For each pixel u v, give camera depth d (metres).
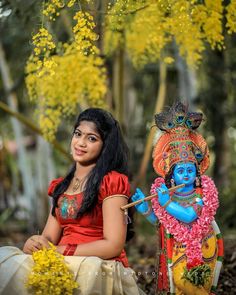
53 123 6.90
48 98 6.71
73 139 4.57
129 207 4.40
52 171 11.76
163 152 4.44
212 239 4.34
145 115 12.95
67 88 6.65
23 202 15.58
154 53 6.94
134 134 12.30
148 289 5.90
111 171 4.48
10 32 9.12
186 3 5.35
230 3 5.34
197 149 4.43
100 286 4.16
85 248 4.29
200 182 4.34
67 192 4.56
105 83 6.94
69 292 4.11
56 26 7.16
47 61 4.87
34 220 11.93
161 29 6.18
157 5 5.62
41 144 11.80
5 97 11.54
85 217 4.43
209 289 4.32
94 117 4.52
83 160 4.50
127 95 10.27
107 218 4.34
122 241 4.32
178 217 4.22
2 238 11.30
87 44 4.75
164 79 8.69
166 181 4.39
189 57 6.57
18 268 4.17
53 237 4.62
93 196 4.38
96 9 5.68
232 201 10.43
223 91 10.43
